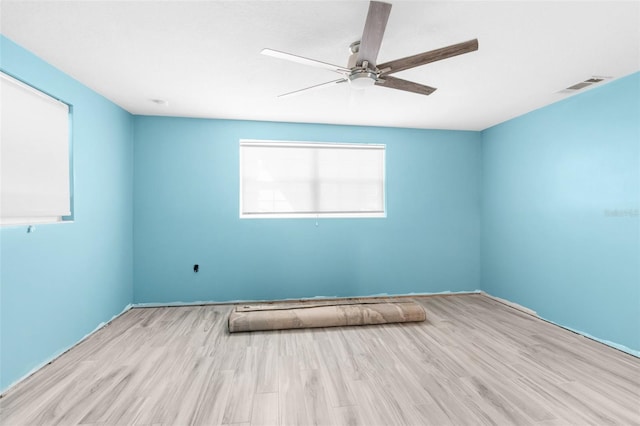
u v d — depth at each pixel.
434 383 2.15
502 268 4.12
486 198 4.43
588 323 2.97
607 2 1.70
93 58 2.35
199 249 3.91
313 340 2.88
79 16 1.84
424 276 4.43
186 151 3.87
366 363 2.44
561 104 3.27
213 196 3.93
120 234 3.49
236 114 3.76
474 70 2.56
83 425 1.73
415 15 1.81
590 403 1.93
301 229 4.13
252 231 4.02
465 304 4.04
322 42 2.13
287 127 4.09
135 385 2.12
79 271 2.78
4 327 2.03
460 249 4.50
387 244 4.34
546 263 3.44
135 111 3.65
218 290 3.96
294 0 1.70
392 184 4.35
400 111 3.65
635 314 2.60
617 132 2.74
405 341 2.86
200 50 2.24
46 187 2.44
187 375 2.25
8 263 2.06
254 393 2.03
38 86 2.32
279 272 4.09
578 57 2.33
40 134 2.38
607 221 2.82
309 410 1.86
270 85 2.88
